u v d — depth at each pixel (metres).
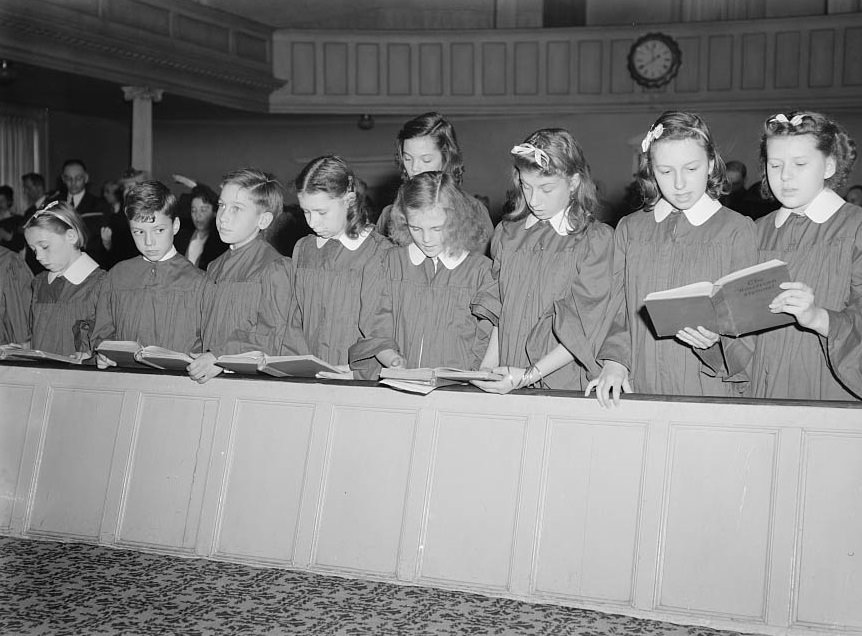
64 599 3.08
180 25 11.89
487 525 3.21
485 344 3.79
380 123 13.82
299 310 3.95
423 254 3.74
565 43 12.95
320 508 3.41
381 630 2.84
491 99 13.21
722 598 2.93
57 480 3.78
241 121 14.15
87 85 11.56
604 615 3.01
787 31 12.07
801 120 3.16
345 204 3.88
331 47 13.44
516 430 3.24
